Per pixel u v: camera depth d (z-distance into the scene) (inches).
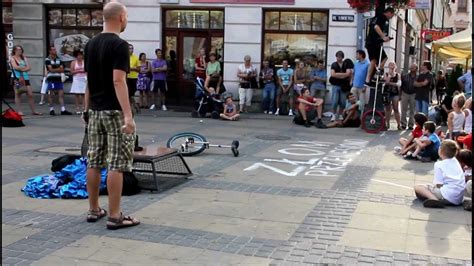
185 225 204.2
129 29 669.3
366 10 474.9
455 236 195.9
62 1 685.3
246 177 291.6
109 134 197.0
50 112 577.6
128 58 194.4
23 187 259.0
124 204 233.0
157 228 200.1
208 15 660.7
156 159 258.4
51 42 705.6
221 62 661.9
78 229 197.3
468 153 263.1
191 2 652.1
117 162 196.1
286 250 179.2
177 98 679.7
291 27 641.0
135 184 249.8
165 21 670.5
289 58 645.3
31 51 700.7
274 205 235.1
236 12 642.2
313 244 185.6
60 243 181.9
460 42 561.3
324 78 601.9
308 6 624.4
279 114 617.6
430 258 173.5
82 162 261.1
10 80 704.4
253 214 220.5
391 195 256.5
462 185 235.3
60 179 253.0
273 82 615.5
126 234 192.5
